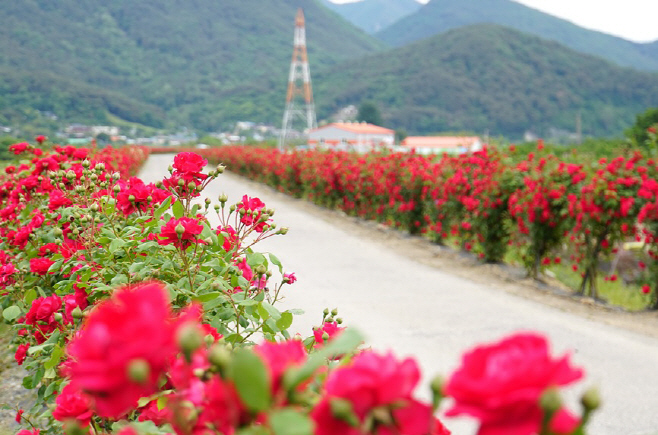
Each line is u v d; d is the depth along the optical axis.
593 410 0.67
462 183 9.88
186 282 2.63
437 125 174.62
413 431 0.73
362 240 10.95
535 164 8.78
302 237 11.02
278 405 0.78
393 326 5.79
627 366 4.96
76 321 2.55
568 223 7.73
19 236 3.79
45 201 5.08
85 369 0.70
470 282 7.93
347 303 6.56
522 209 8.30
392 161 12.48
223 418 0.82
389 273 8.27
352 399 0.72
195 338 0.74
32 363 2.95
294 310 2.52
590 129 180.25
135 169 21.78
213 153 41.91
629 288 8.47
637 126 41.47
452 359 4.93
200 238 2.60
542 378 0.61
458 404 0.65
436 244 10.69
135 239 3.07
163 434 1.26
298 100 194.88
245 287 2.77
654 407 4.17
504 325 6.01
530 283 7.97
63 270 3.12
